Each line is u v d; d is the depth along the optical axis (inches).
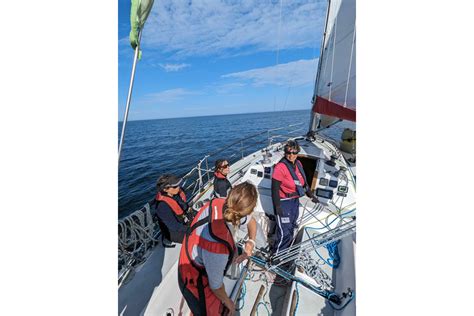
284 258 70.3
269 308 62.2
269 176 104.0
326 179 98.8
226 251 42.3
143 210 82.5
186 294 47.2
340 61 100.0
